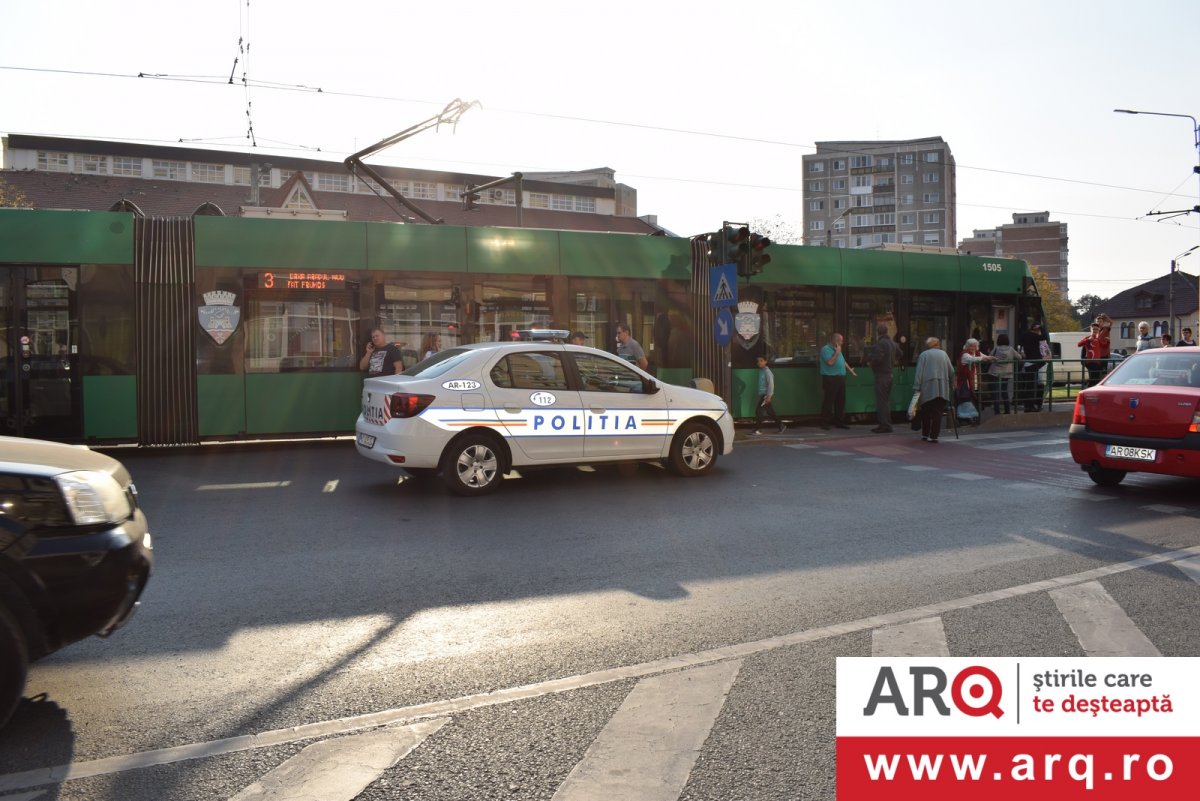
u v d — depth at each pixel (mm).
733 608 5438
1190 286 98500
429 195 53500
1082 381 20375
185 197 42969
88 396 12367
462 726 3723
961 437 16031
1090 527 8016
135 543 3902
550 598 5676
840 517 8406
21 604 3551
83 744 3537
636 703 3973
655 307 15422
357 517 8320
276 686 4168
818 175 108250
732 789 3207
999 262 19781
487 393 9430
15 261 12117
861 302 17844
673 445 10633
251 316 13062
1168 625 5086
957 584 6020
